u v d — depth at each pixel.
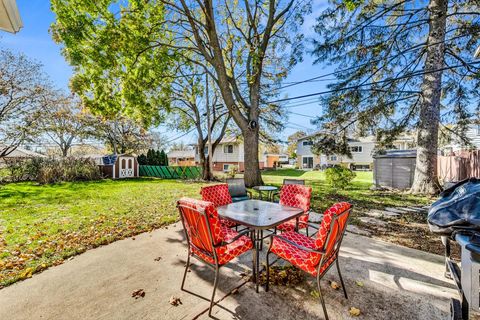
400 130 9.13
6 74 12.88
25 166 12.86
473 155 8.38
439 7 7.23
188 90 13.44
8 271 2.67
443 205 2.18
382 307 2.07
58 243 3.51
